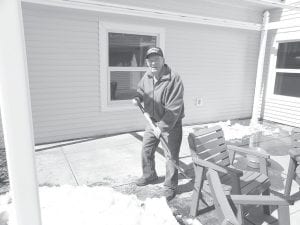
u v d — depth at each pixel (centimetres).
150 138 321
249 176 271
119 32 543
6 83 112
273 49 718
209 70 679
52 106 505
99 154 452
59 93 506
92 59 524
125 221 259
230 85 726
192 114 682
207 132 286
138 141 525
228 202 196
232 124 689
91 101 541
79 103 530
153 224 256
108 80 552
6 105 115
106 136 557
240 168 404
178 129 297
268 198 199
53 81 497
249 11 693
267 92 745
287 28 675
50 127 511
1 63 110
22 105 116
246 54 731
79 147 486
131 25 547
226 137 565
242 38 711
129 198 302
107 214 270
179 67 632
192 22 568
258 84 728
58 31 483
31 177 126
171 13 531
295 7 526
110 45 550
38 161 418
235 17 676
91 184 347
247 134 595
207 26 645
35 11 458
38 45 472
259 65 718
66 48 496
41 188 323
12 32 108
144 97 302
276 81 730
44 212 271
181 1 591
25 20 455
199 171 262
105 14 517
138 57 587
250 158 388
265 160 279
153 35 584
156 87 286
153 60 271
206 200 304
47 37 477
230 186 241
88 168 395
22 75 114
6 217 263
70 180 357
